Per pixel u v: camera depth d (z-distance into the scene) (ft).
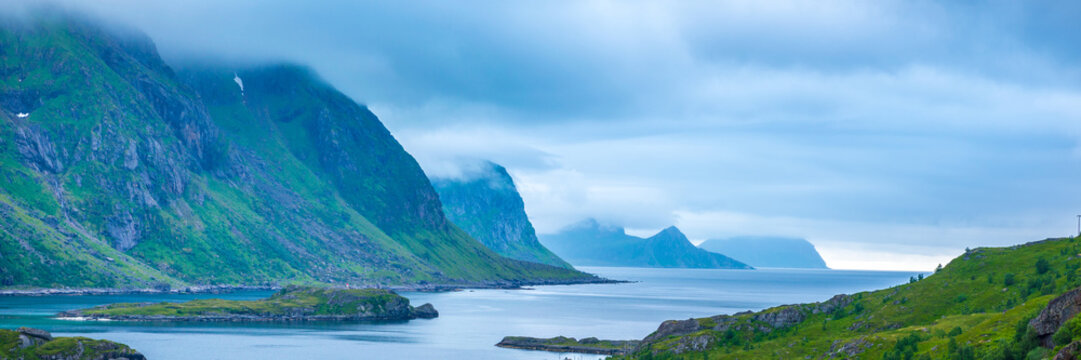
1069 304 555.28
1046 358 531.09
